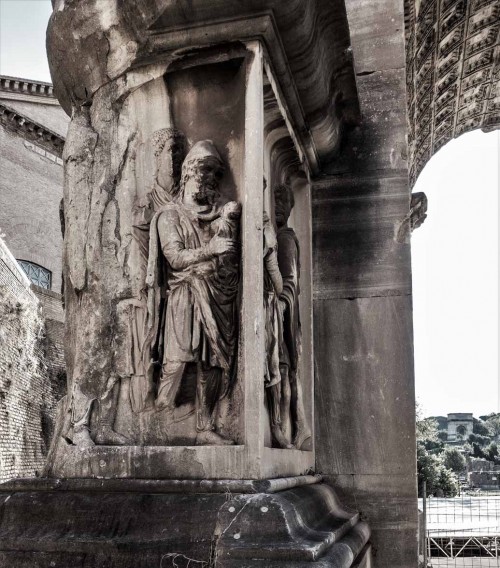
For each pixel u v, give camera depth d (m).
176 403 3.07
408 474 4.20
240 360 2.98
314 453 4.30
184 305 3.05
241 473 2.81
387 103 4.82
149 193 3.37
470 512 17.39
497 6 7.70
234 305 3.05
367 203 4.65
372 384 4.36
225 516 2.59
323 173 4.77
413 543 4.11
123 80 3.49
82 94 3.71
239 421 2.92
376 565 4.12
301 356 4.33
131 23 3.34
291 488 3.18
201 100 3.37
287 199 4.05
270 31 3.22
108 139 3.50
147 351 3.13
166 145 3.34
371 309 4.47
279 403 3.56
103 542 2.59
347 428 4.34
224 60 3.28
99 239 3.38
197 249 3.05
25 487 2.98
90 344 3.26
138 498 2.76
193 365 3.07
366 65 4.93
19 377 17.56
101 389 3.20
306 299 4.47
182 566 2.50
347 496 4.25
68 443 3.11
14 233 27.25
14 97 29.30
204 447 2.88
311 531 2.76
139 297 3.24
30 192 28.12
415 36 7.08
